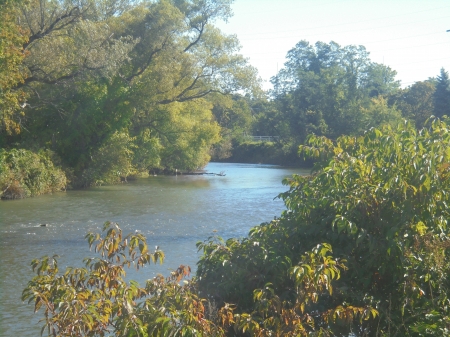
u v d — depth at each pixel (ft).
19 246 52.19
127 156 139.44
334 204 21.43
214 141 177.37
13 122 100.48
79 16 110.73
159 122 157.99
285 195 25.30
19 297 34.32
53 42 106.22
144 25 134.31
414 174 20.89
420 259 20.63
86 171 123.95
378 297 21.29
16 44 93.25
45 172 106.52
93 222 67.97
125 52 116.16
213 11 149.28
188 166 170.40
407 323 20.12
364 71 323.37
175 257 45.52
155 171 171.12
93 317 17.25
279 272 21.04
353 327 20.44
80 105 123.24
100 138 130.21
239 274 21.06
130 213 76.84
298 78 260.21
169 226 64.85
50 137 122.72
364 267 21.49
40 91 119.14
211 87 153.38
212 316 19.39
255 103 344.90
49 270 19.53
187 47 151.64
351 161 23.24
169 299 18.71
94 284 19.90
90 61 110.01
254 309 20.26
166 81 136.56
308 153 26.00
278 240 23.16
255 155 264.72
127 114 131.23
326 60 320.09
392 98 260.62
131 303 18.17
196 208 82.48
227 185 127.03
